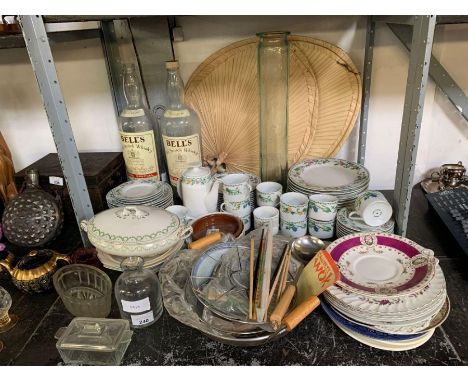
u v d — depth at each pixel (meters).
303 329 0.67
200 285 0.70
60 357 0.65
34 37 0.70
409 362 0.60
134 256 0.73
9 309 0.75
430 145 1.16
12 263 0.82
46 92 0.74
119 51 1.06
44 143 1.22
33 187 0.98
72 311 0.73
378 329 0.61
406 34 0.93
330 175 0.98
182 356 0.64
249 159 1.16
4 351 0.67
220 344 0.65
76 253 0.85
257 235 0.79
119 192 0.94
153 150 1.00
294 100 1.08
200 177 0.88
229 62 1.06
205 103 1.11
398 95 1.09
